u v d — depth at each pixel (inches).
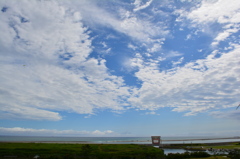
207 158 2268.7
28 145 3467.0
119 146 3764.8
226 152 3134.8
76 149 2903.5
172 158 2411.4
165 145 4525.1
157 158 2389.3
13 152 2524.6
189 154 2507.4
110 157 2357.3
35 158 2230.6
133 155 2507.4
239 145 4783.5
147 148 3425.2
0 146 3169.3
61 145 3644.2
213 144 4916.3
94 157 2320.4
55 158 2190.0
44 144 3833.7
